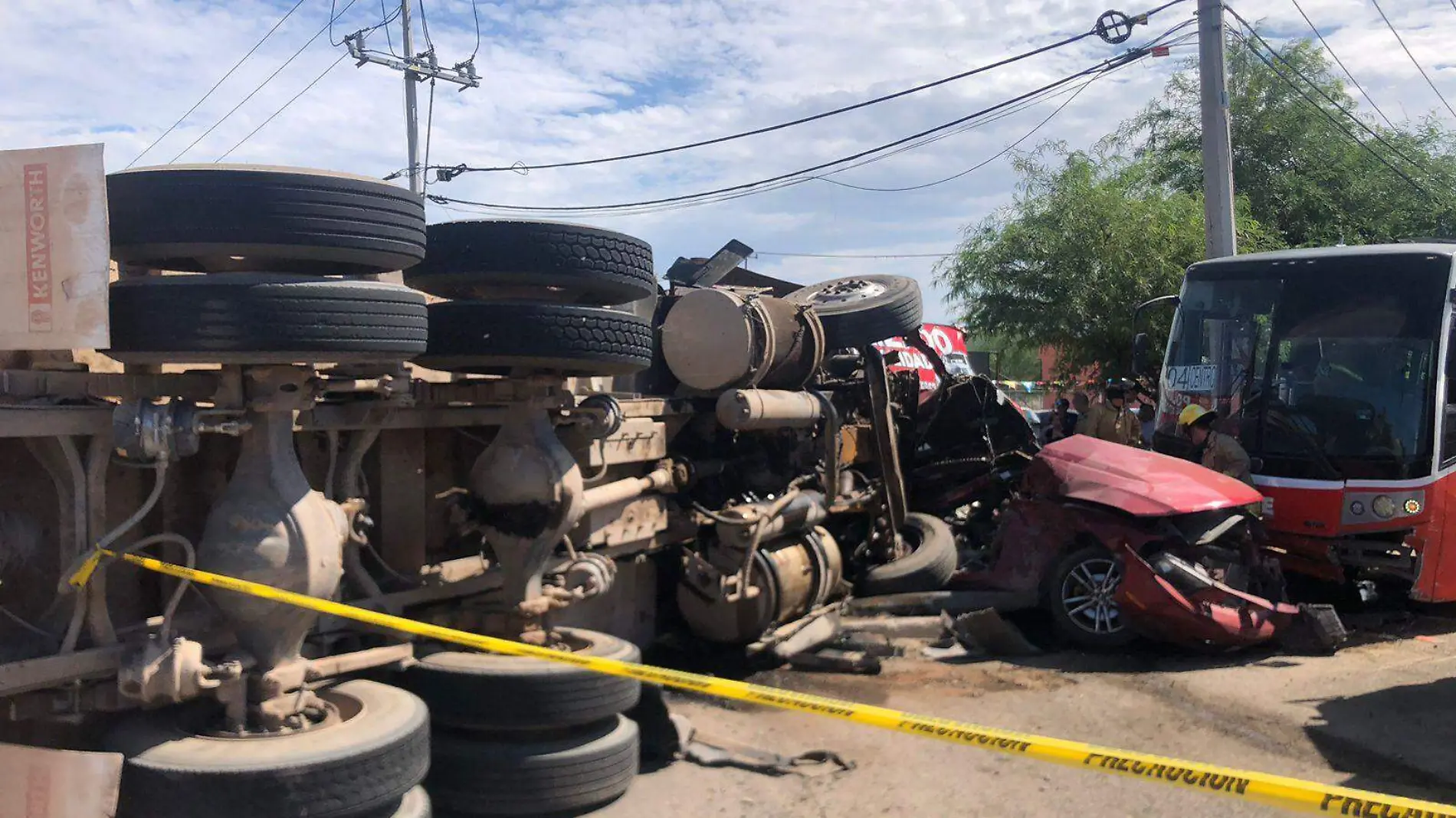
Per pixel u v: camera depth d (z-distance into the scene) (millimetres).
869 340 8844
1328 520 9094
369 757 3566
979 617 7641
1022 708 6352
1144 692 6746
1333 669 7297
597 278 4770
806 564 7266
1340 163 24203
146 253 3600
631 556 6559
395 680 4598
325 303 3566
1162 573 7582
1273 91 24672
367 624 4551
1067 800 4902
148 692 3537
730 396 6949
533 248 4641
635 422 6254
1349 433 9156
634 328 4914
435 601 5074
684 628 7160
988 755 5418
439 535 5551
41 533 3887
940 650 7715
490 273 4641
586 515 5773
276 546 3691
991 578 8398
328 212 3631
